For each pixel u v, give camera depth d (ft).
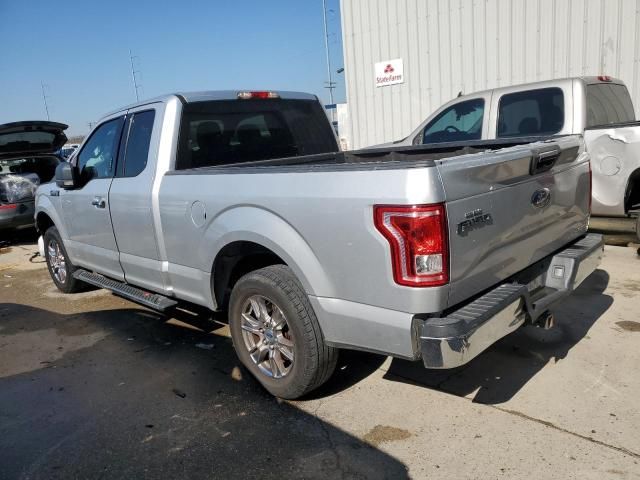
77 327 16.65
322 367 10.19
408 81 35.70
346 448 9.40
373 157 16.06
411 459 8.97
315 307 9.72
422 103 35.45
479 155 8.96
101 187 15.35
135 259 14.52
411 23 34.68
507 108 20.71
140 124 14.28
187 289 12.95
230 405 11.16
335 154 16.01
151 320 16.75
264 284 10.39
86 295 20.21
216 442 9.87
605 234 19.44
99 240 16.14
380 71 36.91
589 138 18.69
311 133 16.49
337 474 8.74
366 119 38.68
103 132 15.81
